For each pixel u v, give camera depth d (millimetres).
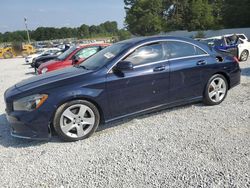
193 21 46281
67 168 3311
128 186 2863
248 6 40562
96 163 3383
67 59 8891
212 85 5215
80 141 4074
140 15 50438
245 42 13156
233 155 3336
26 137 3891
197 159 3299
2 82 11523
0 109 6266
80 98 4031
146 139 3969
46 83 4062
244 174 2930
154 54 4617
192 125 4379
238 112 4836
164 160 3334
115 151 3662
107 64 4305
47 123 3873
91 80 4094
